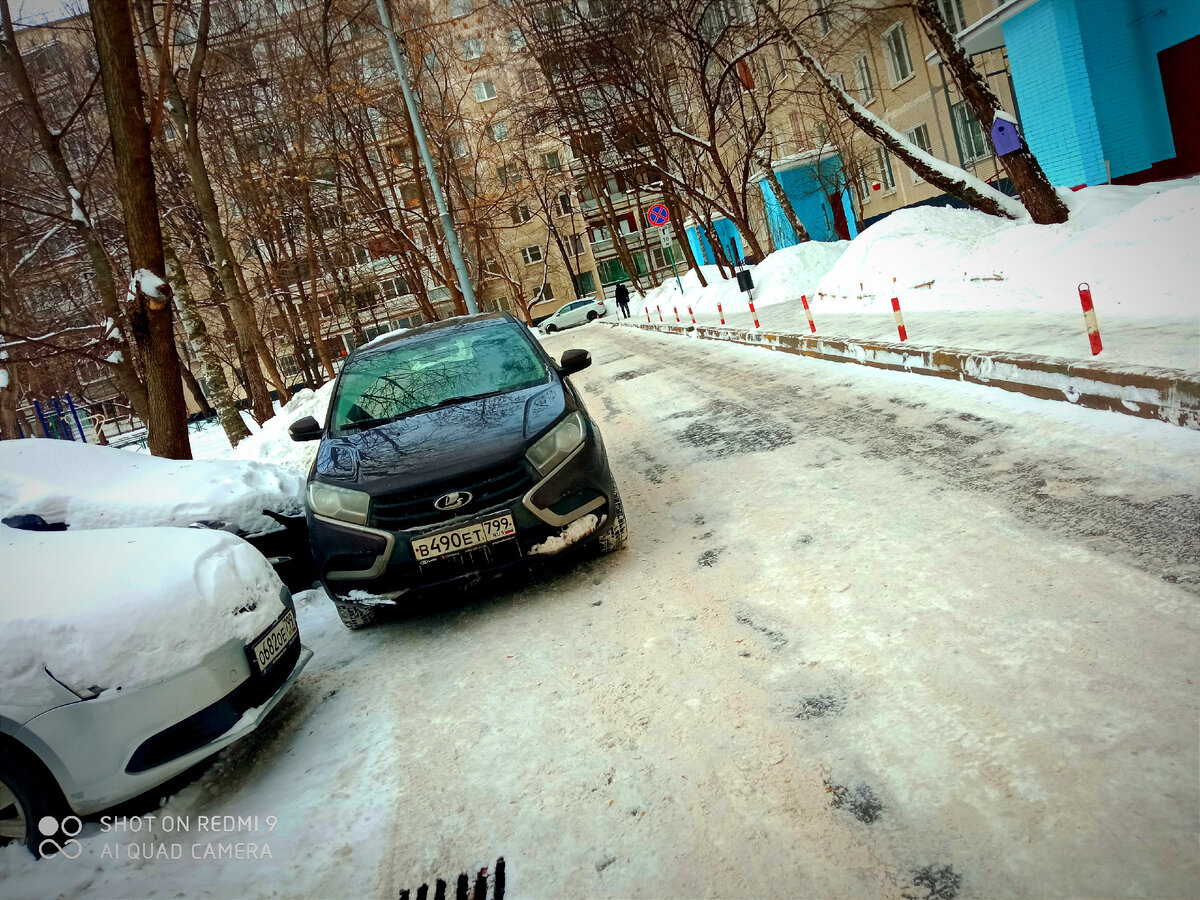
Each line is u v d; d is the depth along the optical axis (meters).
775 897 1.73
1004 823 1.77
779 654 2.76
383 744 2.85
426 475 3.71
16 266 17.50
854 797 1.97
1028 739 2.01
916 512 3.72
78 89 16.11
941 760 2.02
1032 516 3.34
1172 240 6.75
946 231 11.47
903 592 2.97
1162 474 3.42
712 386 9.16
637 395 9.98
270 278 24.72
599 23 21.14
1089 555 2.88
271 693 2.98
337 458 4.18
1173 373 3.99
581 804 2.22
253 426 22.84
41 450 4.54
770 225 29.14
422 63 21.44
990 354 5.67
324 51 19.17
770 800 2.04
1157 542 2.84
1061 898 1.55
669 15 18.39
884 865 1.74
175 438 7.14
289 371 48.09
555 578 4.11
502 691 3.03
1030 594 2.71
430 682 3.28
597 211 51.38
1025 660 2.34
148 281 6.77
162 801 2.72
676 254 54.03
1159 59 11.92
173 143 19.98
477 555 3.68
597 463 3.97
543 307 52.66
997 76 16.64
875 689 2.40
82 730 2.46
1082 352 5.11
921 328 7.98
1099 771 1.84
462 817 2.29
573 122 25.45
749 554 3.74
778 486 4.69
